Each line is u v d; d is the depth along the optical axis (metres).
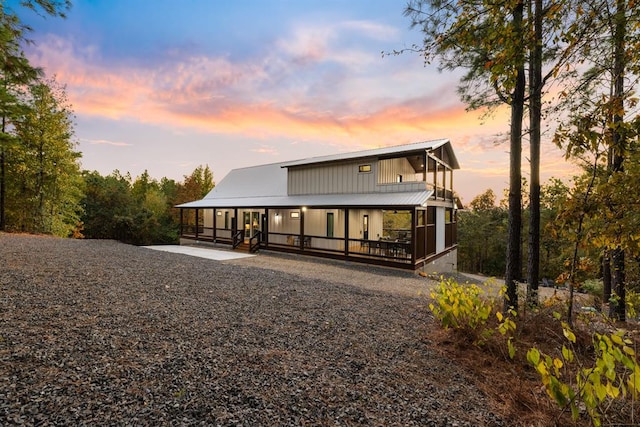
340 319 5.02
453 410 2.54
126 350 3.15
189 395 2.44
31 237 13.24
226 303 5.41
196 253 15.84
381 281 10.34
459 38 3.76
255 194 20.59
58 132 17.16
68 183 18.36
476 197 40.88
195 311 4.76
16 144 13.15
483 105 6.52
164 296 5.45
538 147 6.39
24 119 15.58
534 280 6.38
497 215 31.80
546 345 4.02
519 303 5.30
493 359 3.62
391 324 4.94
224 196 22.50
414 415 2.43
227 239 19.70
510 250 5.51
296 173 17.98
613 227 3.02
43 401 2.14
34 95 15.59
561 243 19.62
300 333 4.21
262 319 4.69
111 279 6.29
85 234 30.56
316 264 13.27
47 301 4.45
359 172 15.26
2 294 4.52
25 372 2.50
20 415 1.96
